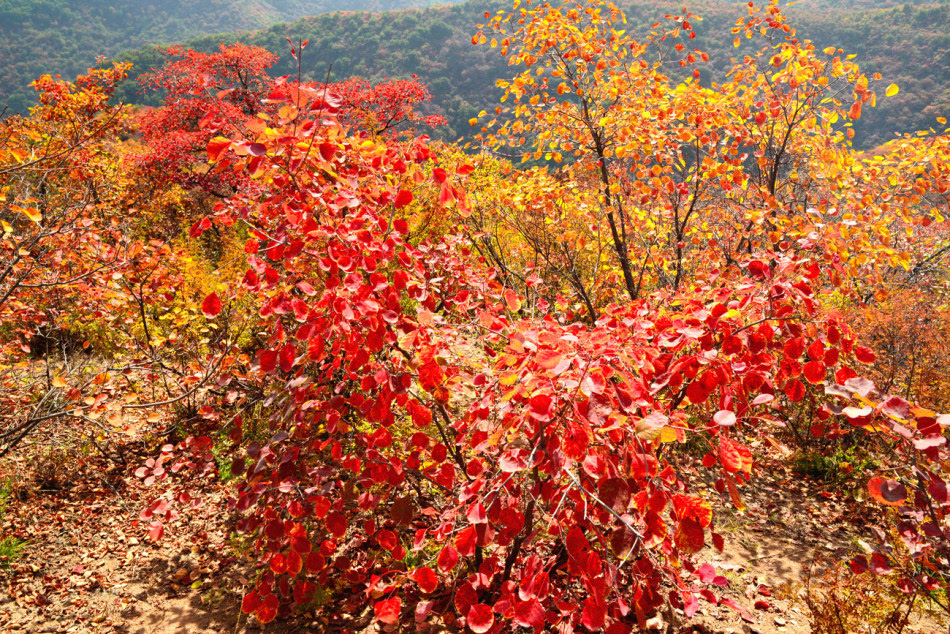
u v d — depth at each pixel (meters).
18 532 3.87
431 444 3.42
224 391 4.05
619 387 1.76
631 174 5.31
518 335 2.22
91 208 4.84
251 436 4.60
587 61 5.05
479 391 2.90
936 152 4.46
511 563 2.67
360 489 3.44
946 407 4.49
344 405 2.52
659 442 1.75
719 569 3.40
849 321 4.84
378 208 2.60
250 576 3.46
